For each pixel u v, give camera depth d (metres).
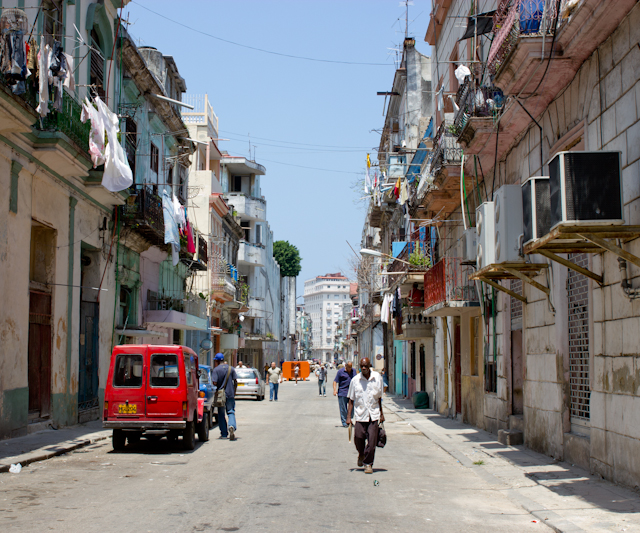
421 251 24.95
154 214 21.52
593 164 8.41
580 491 8.77
